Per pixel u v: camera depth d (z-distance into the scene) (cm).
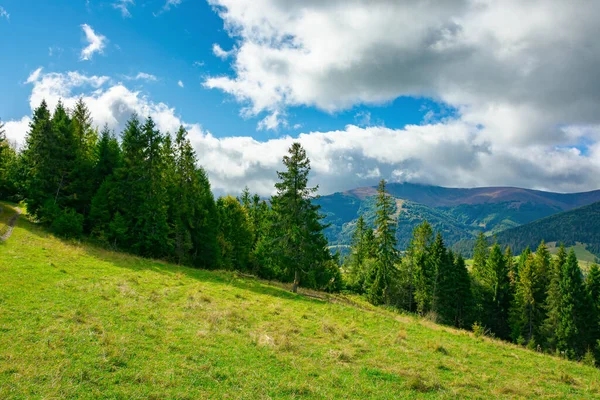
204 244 4847
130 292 2033
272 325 1895
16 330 1241
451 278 5916
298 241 3684
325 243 3897
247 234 5981
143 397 937
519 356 1988
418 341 2011
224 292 2653
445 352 1828
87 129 5859
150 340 1367
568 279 5575
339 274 6856
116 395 928
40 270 2191
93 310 1602
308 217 3741
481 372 1572
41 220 4188
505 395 1312
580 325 5444
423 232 6197
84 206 4659
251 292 2944
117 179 4366
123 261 3228
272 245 3888
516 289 6625
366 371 1373
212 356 1306
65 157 4650
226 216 5741
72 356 1109
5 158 5753
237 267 5778
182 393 985
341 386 1199
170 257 4362
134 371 1080
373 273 5900
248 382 1126
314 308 2652
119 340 1299
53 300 1656
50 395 876
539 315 6059
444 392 1257
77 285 2008
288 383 1148
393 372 1395
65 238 3734
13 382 913
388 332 2145
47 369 1002
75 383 955
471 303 6169
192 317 1791
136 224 4219
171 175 4778
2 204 5162
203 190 5250
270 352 1435
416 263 6097
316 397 1088
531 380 1534
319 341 1731
